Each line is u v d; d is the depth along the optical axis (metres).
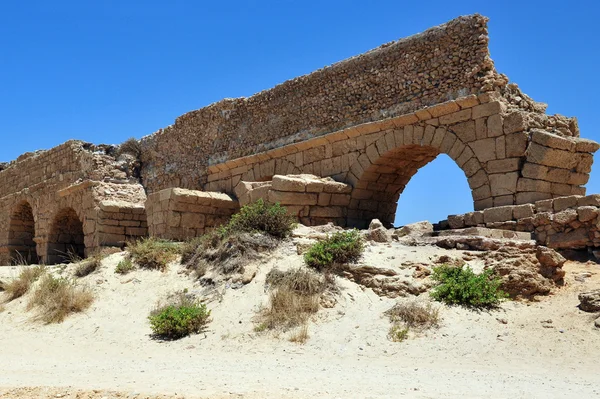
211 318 12.88
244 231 15.52
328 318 12.01
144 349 11.92
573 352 9.87
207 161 28.52
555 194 17.55
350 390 7.76
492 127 18.12
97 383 8.77
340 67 22.94
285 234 15.66
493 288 12.05
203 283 14.49
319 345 10.99
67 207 32.38
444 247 14.72
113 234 28.72
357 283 13.14
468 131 18.70
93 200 29.81
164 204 22.42
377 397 7.29
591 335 10.36
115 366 10.40
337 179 22.31
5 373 10.09
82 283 16.19
